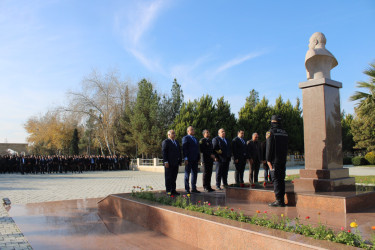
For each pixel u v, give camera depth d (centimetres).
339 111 640
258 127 3291
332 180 564
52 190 1288
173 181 764
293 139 3503
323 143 596
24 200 1008
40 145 5978
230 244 389
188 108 3025
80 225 642
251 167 974
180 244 471
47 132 5250
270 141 548
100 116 3797
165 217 529
